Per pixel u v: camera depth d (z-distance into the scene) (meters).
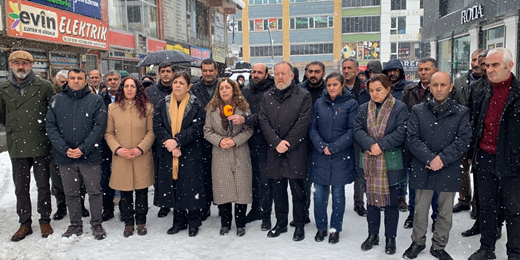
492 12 11.52
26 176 4.19
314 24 40.59
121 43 14.51
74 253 3.78
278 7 41.22
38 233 4.30
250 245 3.92
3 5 8.94
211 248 3.87
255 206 4.70
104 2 13.59
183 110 4.14
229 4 24.83
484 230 3.49
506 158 3.27
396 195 3.64
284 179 4.12
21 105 4.08
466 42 14.69
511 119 3.24
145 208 4.33
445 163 3.33
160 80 5.09
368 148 3.59
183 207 4.09
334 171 3.83
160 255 3.71
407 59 39.03
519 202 3.30
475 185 3.90
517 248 3.34
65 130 4.05
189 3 21.30
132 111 4.21
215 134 4.11
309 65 4.59
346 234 4.18
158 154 4.18
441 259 3.48
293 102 3.91
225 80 4.16
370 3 39.06
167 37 18.44
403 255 3.57
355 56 40.00
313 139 3.89
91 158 4.11
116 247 3.92
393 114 3.62
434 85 3.40
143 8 16.56
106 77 5.15
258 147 4.45
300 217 4.02
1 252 3.80
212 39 24.73
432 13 17.52
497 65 3.27
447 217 3.46
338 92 3.88
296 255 3.65
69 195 4.16
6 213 5.01
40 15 10.00
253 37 42.19
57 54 11.31
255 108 4.60
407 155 4.25
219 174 4.13
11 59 4.03
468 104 3.83
